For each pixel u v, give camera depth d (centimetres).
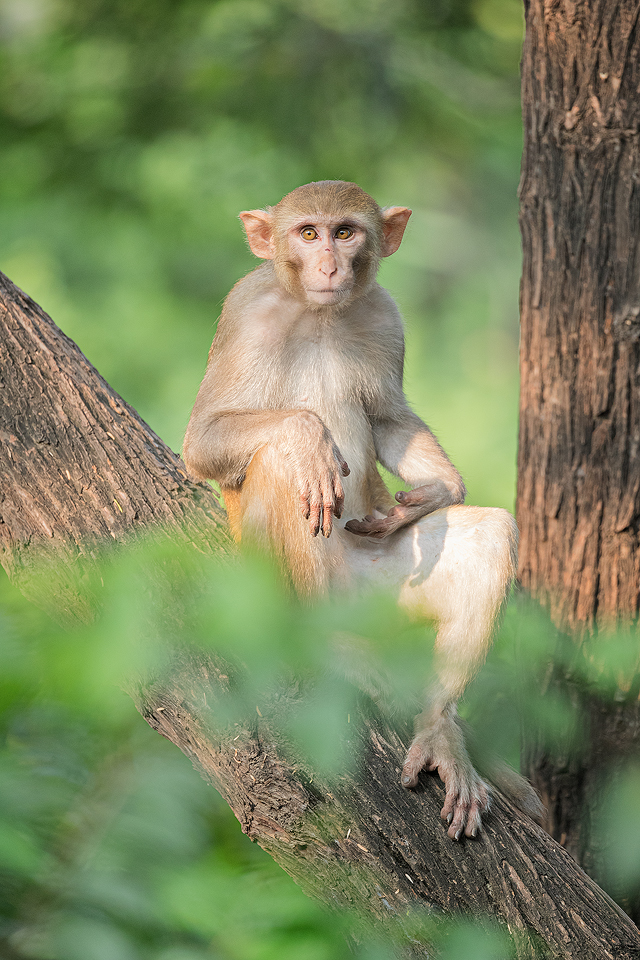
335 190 912
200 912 626
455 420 3048
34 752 707
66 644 391
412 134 2444
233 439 823
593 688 887
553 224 920
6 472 799
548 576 942
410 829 687
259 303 925
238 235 2859
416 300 4322
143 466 845
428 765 735
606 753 891
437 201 4306
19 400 838
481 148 2562
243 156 2495
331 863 668
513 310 4456
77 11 2275
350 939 631
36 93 2388
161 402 2903
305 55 2309
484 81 2403
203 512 847
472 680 834
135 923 618
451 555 861
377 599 521
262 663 414
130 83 2336
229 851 781
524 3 950
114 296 3122
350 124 2380
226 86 2328
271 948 607
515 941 668
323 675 670
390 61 2320
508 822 724
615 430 909
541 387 941
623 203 888
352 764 689
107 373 2978
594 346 907
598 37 873
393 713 771
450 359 4053
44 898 619
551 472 938
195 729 675
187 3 2247
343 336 940
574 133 898
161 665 398
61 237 2853
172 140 2398
